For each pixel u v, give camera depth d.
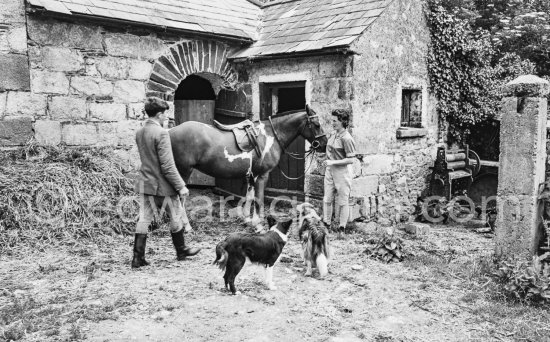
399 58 9.33
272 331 4.26
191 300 4.90
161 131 5.65
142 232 5.86
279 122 8.01
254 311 4.68
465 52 10.34
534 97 5.63
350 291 5.30
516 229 5.85
